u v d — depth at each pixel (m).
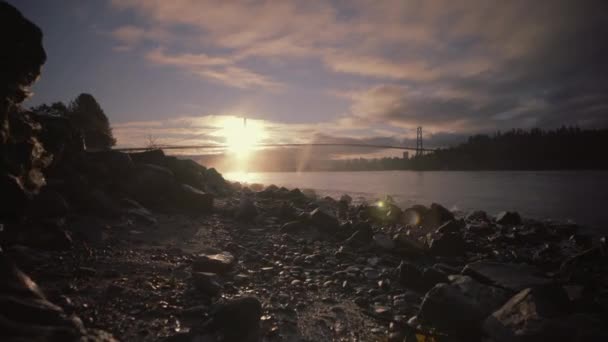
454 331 3.86
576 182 54.69
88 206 7.42
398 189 42.34
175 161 13.34
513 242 10.70
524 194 34.16
